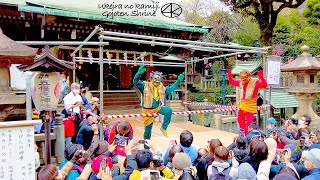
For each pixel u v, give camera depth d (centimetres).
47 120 427
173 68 1725
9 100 340
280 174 286
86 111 648
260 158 336
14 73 728
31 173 260
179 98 1514
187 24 1466
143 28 1307
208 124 1201
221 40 2520
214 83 1800
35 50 346
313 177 299
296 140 473
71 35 1205
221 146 333
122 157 368
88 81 1700
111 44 1389
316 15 2148
